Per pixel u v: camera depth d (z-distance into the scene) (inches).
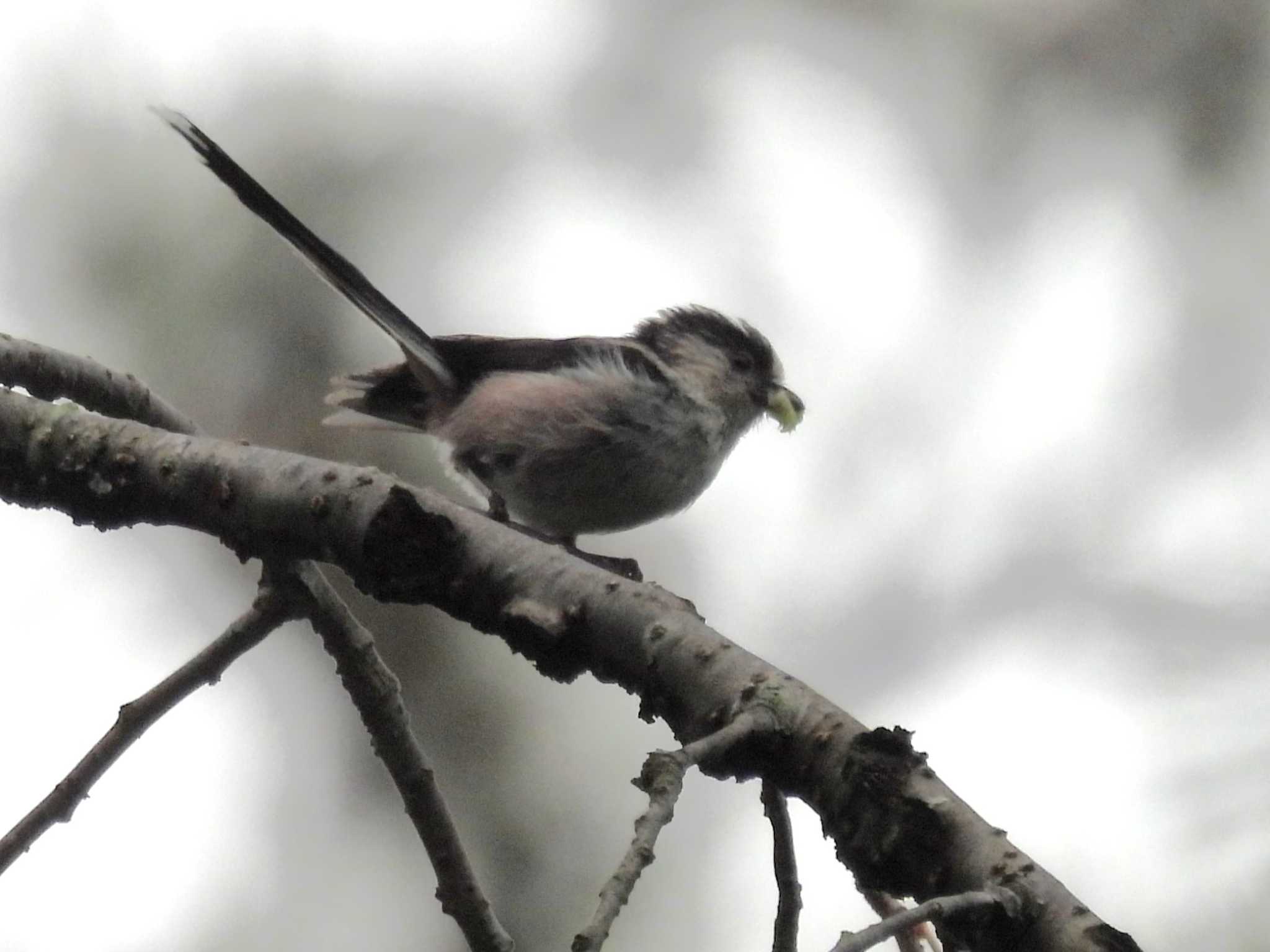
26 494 190.4
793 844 153.0
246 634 200.5
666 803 134.5
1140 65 399.2
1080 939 130.3
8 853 193.9
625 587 169.2
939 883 140.7
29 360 215.3
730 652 161.6
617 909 124.3
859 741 147.6
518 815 352.5
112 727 199.3
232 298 374.0
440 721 357.7
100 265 370.9
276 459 185.0
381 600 176.9
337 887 343.6
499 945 207.0
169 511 187.8
